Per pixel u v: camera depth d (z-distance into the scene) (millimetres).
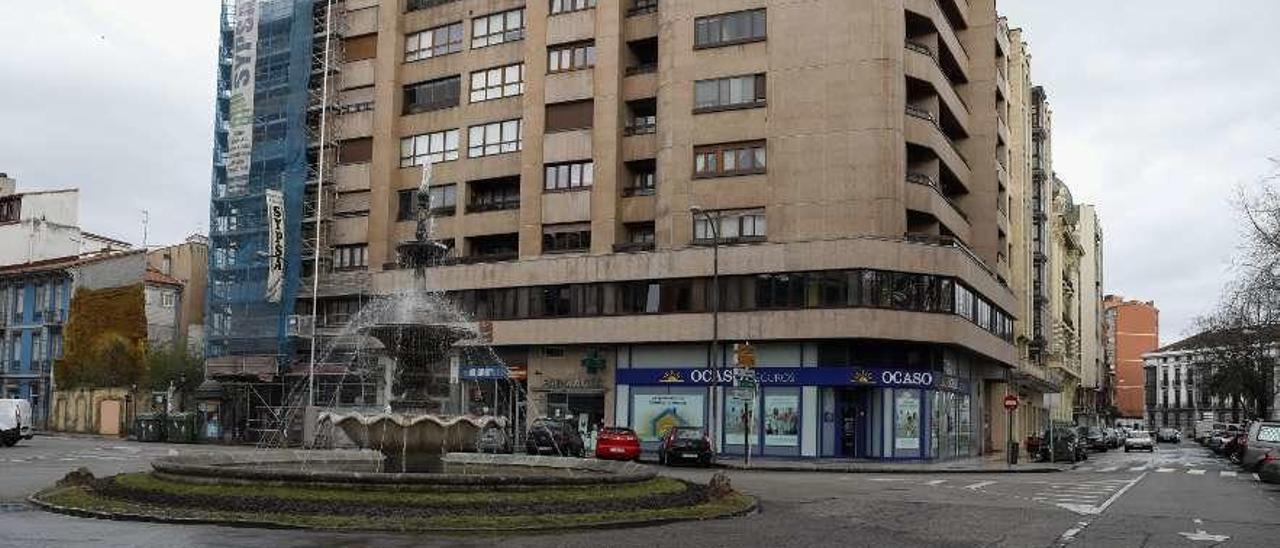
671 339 47781
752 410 46438
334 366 57406
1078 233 110375
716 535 15320
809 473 36125
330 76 60688
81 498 16953
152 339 67438
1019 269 68875
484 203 56531
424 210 22359
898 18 46062
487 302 53469
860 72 45531
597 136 51500
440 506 15477
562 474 19562
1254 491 28797
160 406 61156
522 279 52062
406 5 59969
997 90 62219
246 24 62688
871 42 45562
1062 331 94375
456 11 57750
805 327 44812
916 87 48344
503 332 52250
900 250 44438
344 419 18797
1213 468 45438
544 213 52500
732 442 47031
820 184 45656
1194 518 19906
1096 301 133125
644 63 53812
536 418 44562
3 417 45188
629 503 17203
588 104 52438
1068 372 95750
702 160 48250
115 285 67562
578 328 50281
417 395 20500
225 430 58000
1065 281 98125
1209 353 82750
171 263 70500
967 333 47094
